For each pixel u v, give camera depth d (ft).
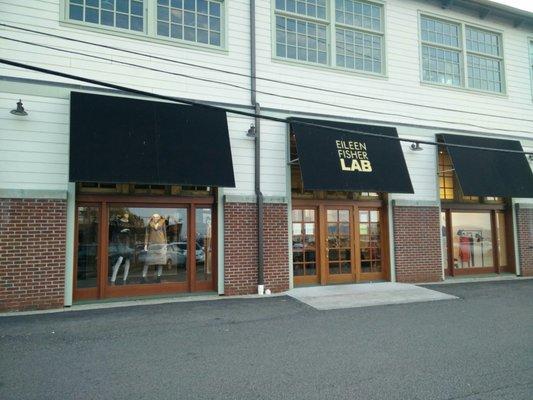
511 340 22.27
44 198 29.01
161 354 19.84
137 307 29.48
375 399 15.11
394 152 39.17
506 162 44.57
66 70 30.71
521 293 35.99
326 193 39.06
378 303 31.40
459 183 41.04
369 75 41.01
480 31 48.14
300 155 34.99
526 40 50.44
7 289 27.84
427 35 45.03
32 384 16.30
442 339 22.45
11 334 22.90
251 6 36.65
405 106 42.37
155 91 32.96
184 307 29.60
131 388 16.01
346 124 38.22
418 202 41.52
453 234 44.73
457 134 44.06
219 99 34.94
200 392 15.70
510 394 15.40
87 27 31.50
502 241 47.52
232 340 22.08
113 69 31.99
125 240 32.50
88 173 27.99
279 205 36.04
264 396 15.39
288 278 35.86
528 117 49.14
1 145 28.63
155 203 33.12
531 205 47.67
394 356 19.71
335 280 38.93
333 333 23.50
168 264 33.68
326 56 39.88
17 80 29.25
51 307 28.84
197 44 34.73
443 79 45.37
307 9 39.47
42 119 29.66
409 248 40.75
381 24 42.57
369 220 40.75
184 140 31.68
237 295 33.91
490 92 47.09
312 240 38.47
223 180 31.71
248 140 35.53
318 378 17.06
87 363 18.60
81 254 31.12
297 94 37.83
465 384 16.39
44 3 30.53
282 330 24.07
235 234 34.35
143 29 33.35
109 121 29.91
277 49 38.01
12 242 28.09
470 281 42.42
